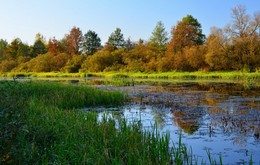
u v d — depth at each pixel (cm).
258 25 5556
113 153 788
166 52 7156
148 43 8512
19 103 1147
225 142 987
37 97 1694
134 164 706
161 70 6444
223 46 5644
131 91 2722
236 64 5612
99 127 943
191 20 7644
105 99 1961
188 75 5375
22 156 661
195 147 938
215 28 5672
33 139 801
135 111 1638
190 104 1855
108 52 7969
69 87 2081
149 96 2325
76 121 992
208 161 812
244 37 5550
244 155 859
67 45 9875
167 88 3028
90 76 6781
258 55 5472
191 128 1193
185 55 6266
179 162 737
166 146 823
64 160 698
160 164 724
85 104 1869
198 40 7612
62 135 865
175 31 7225
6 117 731
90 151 730
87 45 10294
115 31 9956
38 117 1035
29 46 10850
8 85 1775
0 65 9206
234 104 1795
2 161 607
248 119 1327
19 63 9212
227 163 798
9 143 653
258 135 1054
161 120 1365
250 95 2250
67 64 8138
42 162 680
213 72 5691
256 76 4597
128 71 6875
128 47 10369
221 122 1286
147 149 801
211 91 2636
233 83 3622
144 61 7444
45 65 8344
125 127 983
